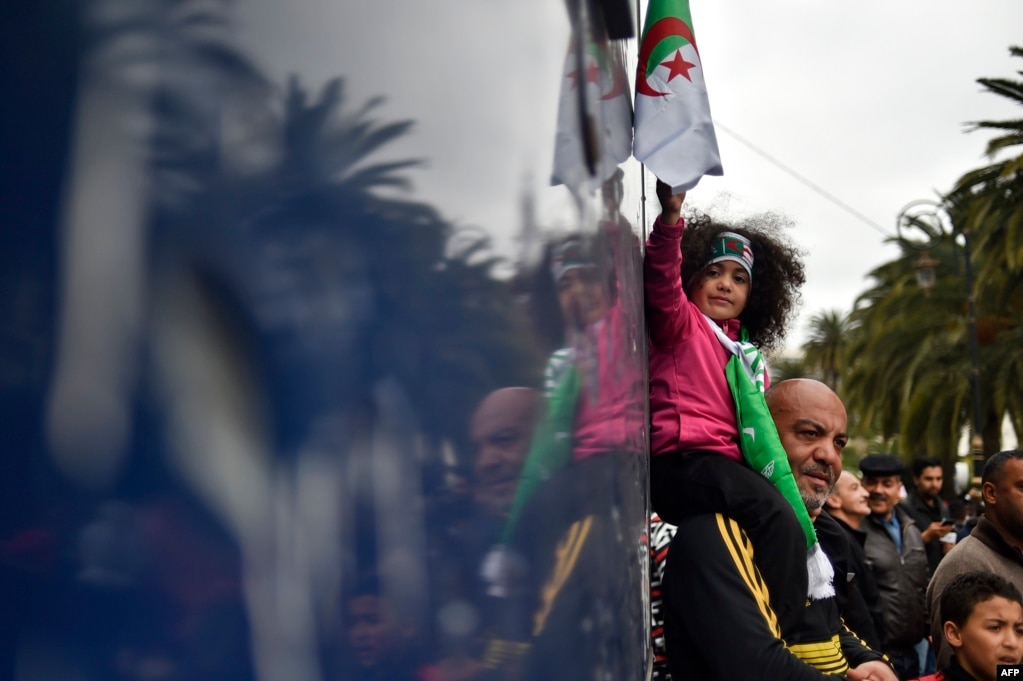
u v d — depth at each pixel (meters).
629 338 1.19
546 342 0.75
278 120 0.53
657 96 1.70
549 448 0.74
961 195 19.36
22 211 0.48
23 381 0.47
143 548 0.48
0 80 0.48
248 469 0.51
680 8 1.75
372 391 0.56
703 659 1.87
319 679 0.52
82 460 0.48
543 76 0.79
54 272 0.48
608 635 0.86
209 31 0.52
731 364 2.12
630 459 1.16
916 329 22.23
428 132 0.61
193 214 0.50
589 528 0.82
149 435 0.49
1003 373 20.09
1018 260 17.78
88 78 0.49
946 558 3.61
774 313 2.73
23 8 0.49
